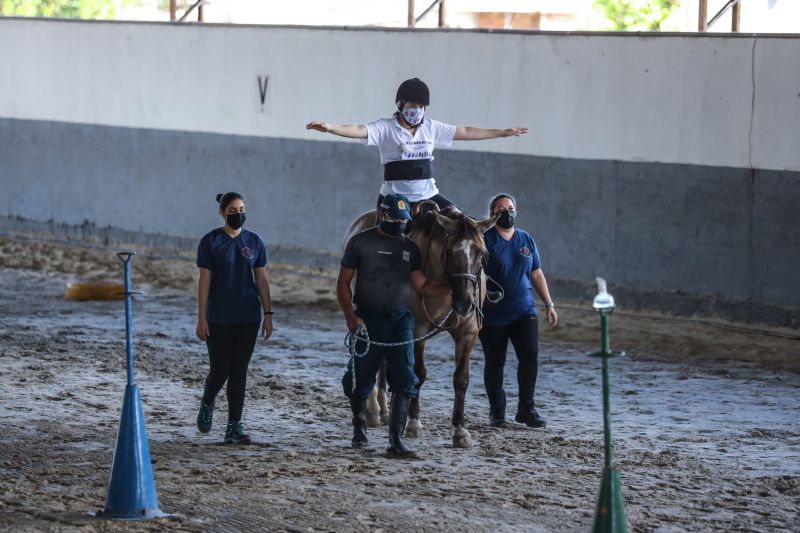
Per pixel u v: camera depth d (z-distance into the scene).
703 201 17.34
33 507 7.61
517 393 13.17
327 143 21.23
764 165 16.73
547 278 18.95
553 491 8.64
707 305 17.36
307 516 7.58
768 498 8.67
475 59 19.39
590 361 15.41
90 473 8.85
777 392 13.46
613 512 6.25
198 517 7.49
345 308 9.70
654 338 16.84
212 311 9.94
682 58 17.42
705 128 17.28
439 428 11.15
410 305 9.93
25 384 12.61
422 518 7.62
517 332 11.17
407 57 20.11
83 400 11.94
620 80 18.02
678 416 12.03
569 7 21.45
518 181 19.14
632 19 20.84
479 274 9.95
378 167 20.66
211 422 10.30
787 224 16.55
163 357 14.61
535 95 18.84
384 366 11.26
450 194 19.86
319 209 21.45
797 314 16.50
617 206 18.17
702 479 9.22
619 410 12.31
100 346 15.21
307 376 13.85
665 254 17.75
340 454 9.80
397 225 9.58
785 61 16.47
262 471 8.97
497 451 10.05
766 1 17.56
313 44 21.22
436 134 11.27
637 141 17.92
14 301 19.08
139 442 7.55
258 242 10.03
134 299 19.75
